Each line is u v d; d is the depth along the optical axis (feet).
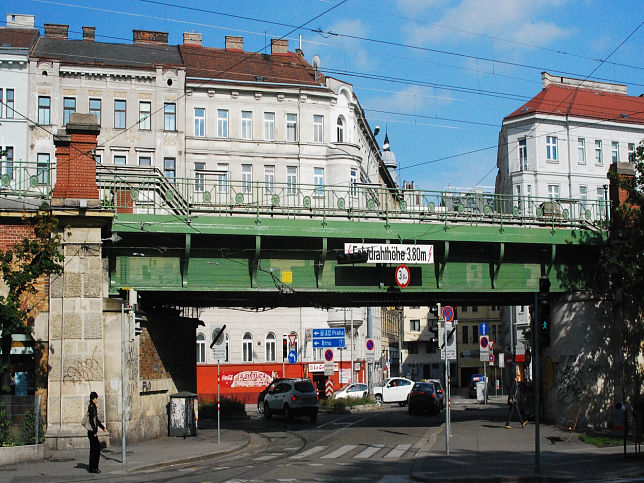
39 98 182.80
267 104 194.70
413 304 113.50
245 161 192.03
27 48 183.21
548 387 106.42
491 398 221.66
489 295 103.24
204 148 189.67
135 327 83.41
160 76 188.14
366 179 226.99
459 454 72.90
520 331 229.45
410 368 351.46
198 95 190.80
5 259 67.97
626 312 99.19
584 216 101.09
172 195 84.64
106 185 82.17
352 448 81.10
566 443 82.84
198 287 84.84
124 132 185.16
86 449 72.74
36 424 68.64
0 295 73.77
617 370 100.37
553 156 228.43
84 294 75.51
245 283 86.58
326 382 179.83
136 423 82.38
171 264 84.43
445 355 74.33
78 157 76.64
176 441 84.74
